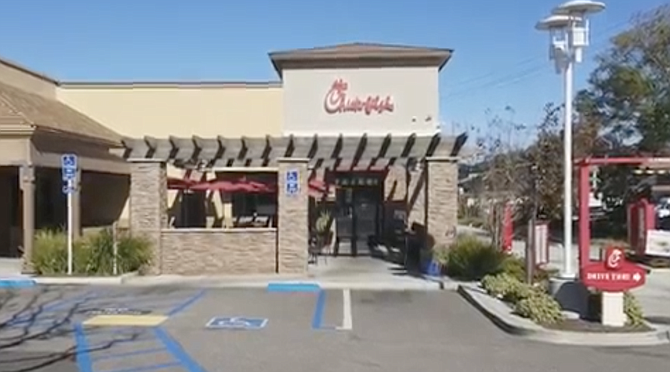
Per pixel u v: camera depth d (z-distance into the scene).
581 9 14.12
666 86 39.97
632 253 27.86
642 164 18.52
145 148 22.39
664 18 39.81
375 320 14.58
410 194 27.33
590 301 13.71
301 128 26.55
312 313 15.43
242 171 31.03
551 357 11.20
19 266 23.72
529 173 28.73
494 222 25.22
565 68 14.58
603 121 41.72
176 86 32.38
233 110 32.41
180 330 13.35
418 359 11.02
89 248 21.38
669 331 12.79
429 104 26.52
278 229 22.30
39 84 30.56
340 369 10.35
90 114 32.31
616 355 11.36
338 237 28.70
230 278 21.31
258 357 11.08
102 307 16.08
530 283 17.00
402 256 27.08
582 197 15.24
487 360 10.97
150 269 22.00
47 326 13.69
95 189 31.55
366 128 26.50
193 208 31.95
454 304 16.78
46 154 23.78
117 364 10.52
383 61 26.48
